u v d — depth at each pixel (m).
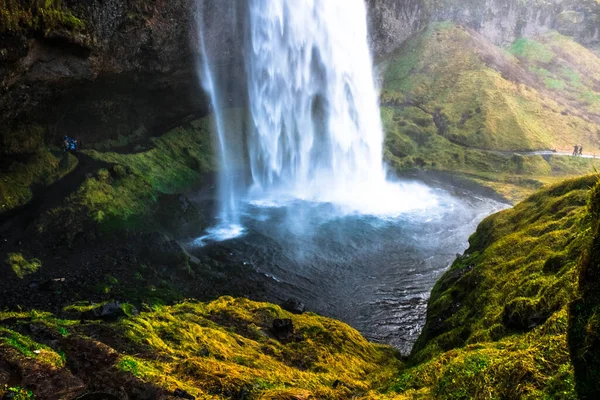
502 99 56.19
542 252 10.82
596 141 55.84
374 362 13.63
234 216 31.02
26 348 7.88
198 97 37.72
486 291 11.16
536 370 5.27
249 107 42.03
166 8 29.39
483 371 6.01
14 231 20.42
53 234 21.08
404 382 8.27
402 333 18.36
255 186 38.56
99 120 30.25
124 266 19.91
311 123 47.03
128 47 27.69
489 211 35.41
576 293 4.37
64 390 6.98
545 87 65.19
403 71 62.50
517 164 46.72
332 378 10.54
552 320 6.34
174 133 37.16
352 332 15.55
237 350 11.26
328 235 28.92
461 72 61.56
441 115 55.66
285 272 23.42
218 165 37.66
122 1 25.75
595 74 68.19
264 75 41.34
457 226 31.83
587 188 13.12
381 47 62.62
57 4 21.30
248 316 14.62
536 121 55.69
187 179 33.59
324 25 46.97
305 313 17.14
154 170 31.70
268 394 7.73
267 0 38.91
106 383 7.35
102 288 17.28
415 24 66.94
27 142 23.83
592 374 3.96
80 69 23.81
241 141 40.88
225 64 37.22
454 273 14.55
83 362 7.91
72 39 22.30
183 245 25.00
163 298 17.20
